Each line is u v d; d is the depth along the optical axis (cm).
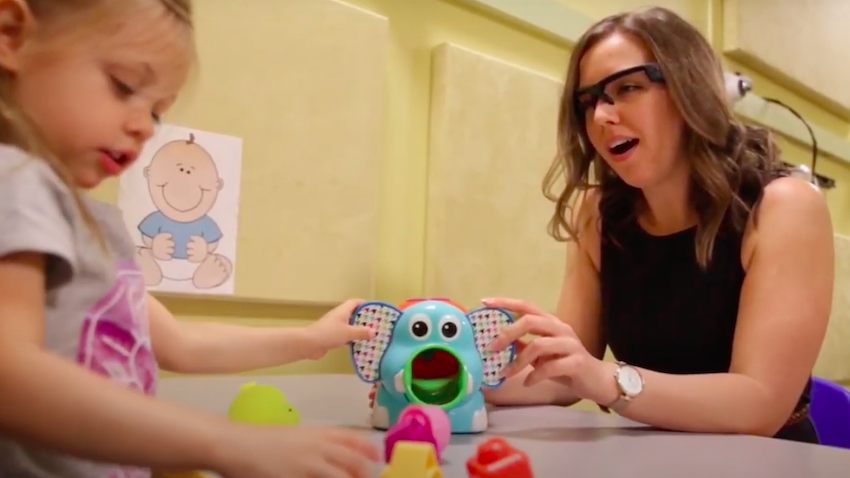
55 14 42
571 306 105
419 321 65
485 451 44
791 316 77
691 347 89
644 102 85
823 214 83
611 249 100
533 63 135
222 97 95
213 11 95
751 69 185
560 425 72
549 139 133
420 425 50
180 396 76
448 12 122
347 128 107
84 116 42
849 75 217
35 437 33
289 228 101
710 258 86
